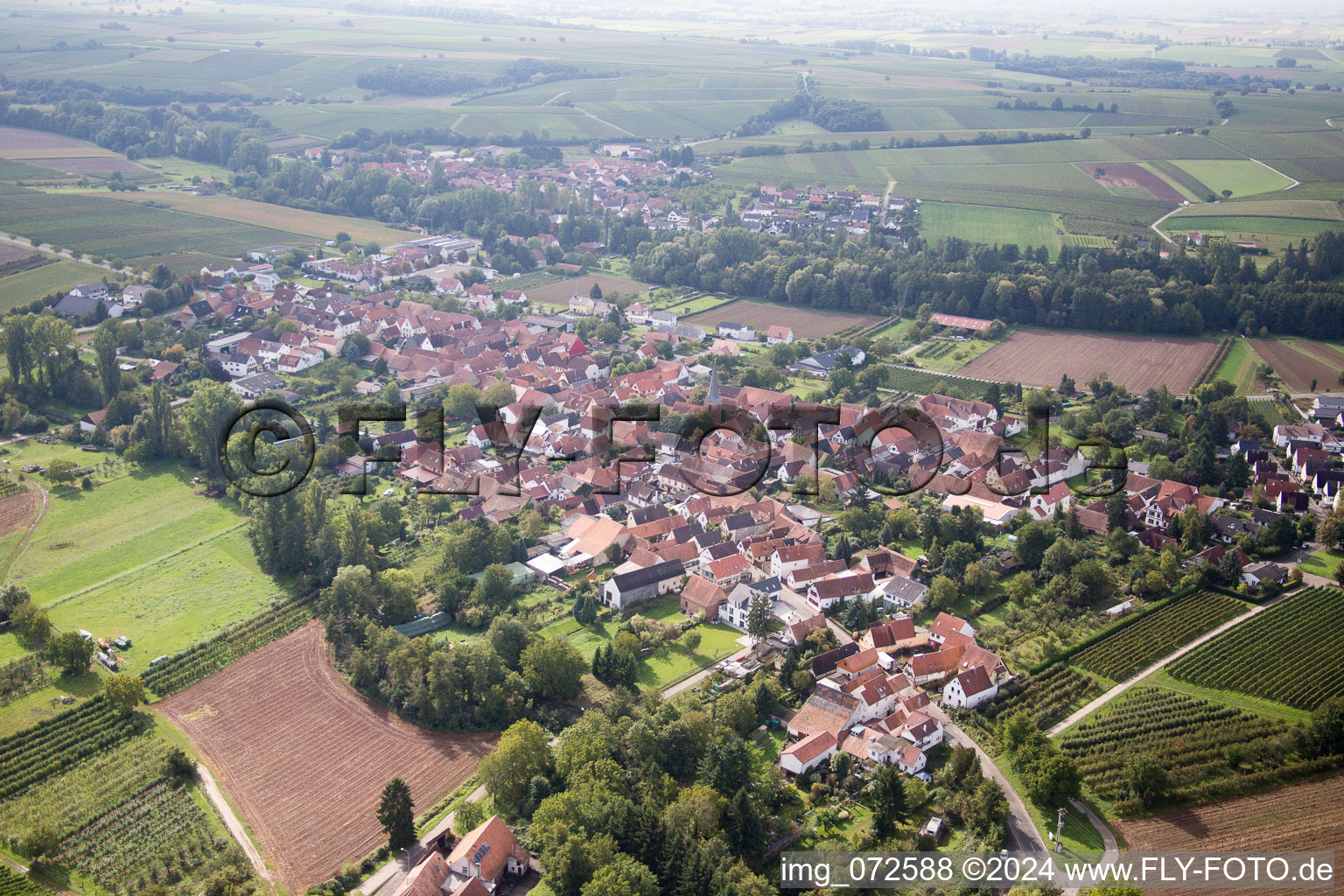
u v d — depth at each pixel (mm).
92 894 136375
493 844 137000
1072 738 164000
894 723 166000
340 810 151625
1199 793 152000
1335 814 147375
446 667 172125
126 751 164000
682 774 155750
